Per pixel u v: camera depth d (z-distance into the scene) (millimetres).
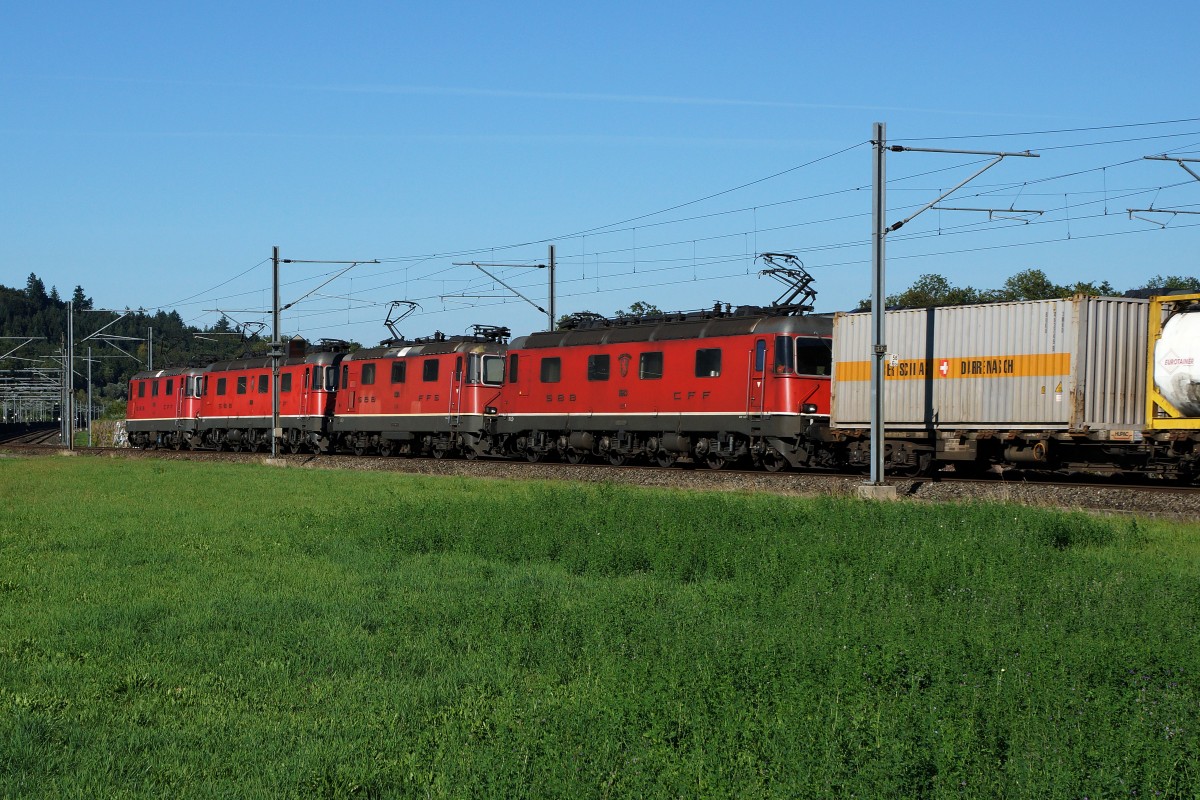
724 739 8180
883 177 25547
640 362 35875
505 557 17953
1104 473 27828
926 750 7730
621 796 7336
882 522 19281
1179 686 9656
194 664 11031
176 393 62906
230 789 7645
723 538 17766
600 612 12406
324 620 12953
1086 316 26219
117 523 22781
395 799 7547
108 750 8438
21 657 11305
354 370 48844
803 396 31844
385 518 21906
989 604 12773
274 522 22844
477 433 42438
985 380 27984
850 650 10203
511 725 8664
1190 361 24625
